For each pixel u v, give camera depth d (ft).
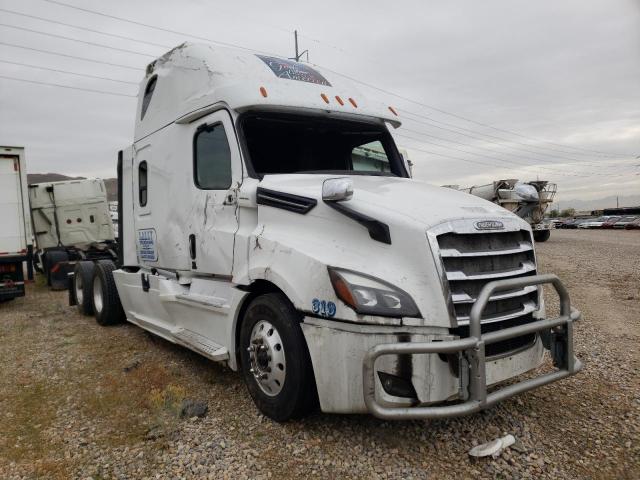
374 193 12.53
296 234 12.36
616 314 25.35
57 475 10.79
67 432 12.88
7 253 34.37
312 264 11.27
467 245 11.11
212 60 16.05
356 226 11.45
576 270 43.34
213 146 15.66
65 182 51.34
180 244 17.35
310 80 16.70
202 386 15.74
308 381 11.85
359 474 10.45
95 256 51.31
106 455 11.60
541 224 82.02
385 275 10.70
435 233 10.61
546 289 33.68
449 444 11.53
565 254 59.88
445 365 10.41
